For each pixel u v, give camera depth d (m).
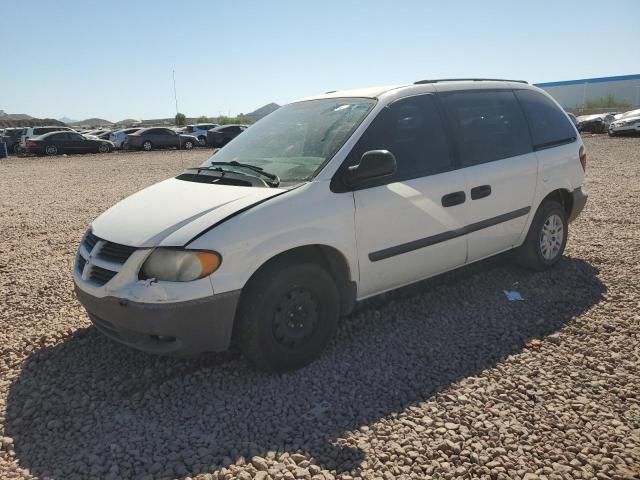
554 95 53.97
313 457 2.80
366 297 4.11
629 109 46.62
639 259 5.87
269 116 4.98
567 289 5.08
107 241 3.55
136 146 32.72
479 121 4.85
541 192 5.21
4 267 6.38
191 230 3.32
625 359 3.77
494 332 4.24
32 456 2.89
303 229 3.57
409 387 3.48
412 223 4.16
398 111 4.28
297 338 3.67
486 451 2.83
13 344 4.21
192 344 3.34
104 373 3.76
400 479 2.64
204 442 2.96
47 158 27.86
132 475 2.71
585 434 2.95
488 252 4.90
